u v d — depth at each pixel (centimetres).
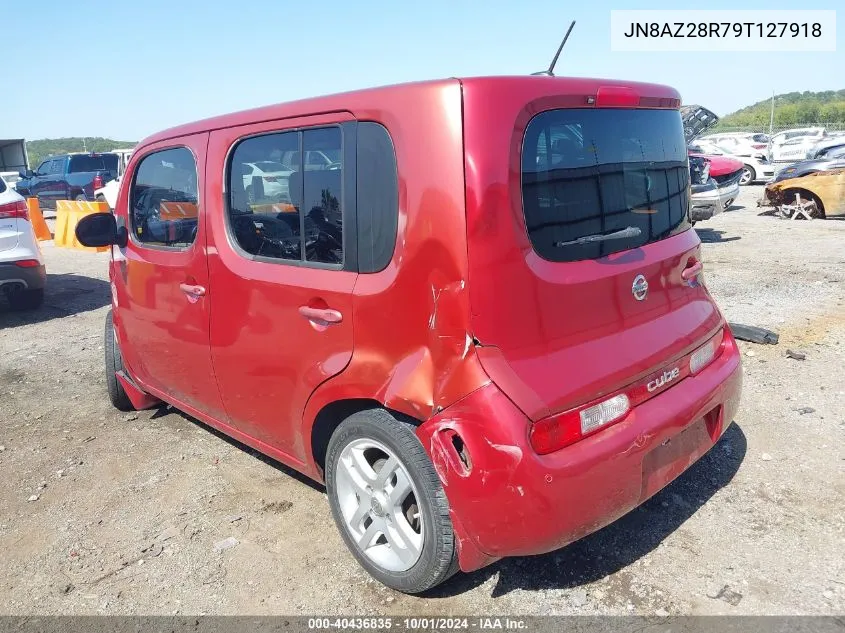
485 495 225
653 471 259
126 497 369
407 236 237
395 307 244
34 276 766
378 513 271
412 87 237
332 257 272
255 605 276
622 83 275
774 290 716
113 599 285
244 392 330
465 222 221
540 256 235
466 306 223
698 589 268
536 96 236
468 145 222
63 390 549
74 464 412
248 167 309
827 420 402
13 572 308
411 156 234
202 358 354
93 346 673
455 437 234
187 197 349
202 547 318
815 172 1276
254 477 383
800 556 283
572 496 227
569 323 241
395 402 245
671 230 296
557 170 243
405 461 249
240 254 317
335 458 283
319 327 276
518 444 219
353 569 295
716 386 288
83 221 399
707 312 309
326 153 269
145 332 404
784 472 348
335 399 274
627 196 270
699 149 2281
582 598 267
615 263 258
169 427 462
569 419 230
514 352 228
